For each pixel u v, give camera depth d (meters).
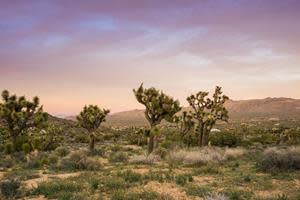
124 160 26.59
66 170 21.61
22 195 13.91
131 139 51.97
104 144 52.31
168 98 29.25
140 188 14.41
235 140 42.47
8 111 31.55
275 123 163.25
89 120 37.78
